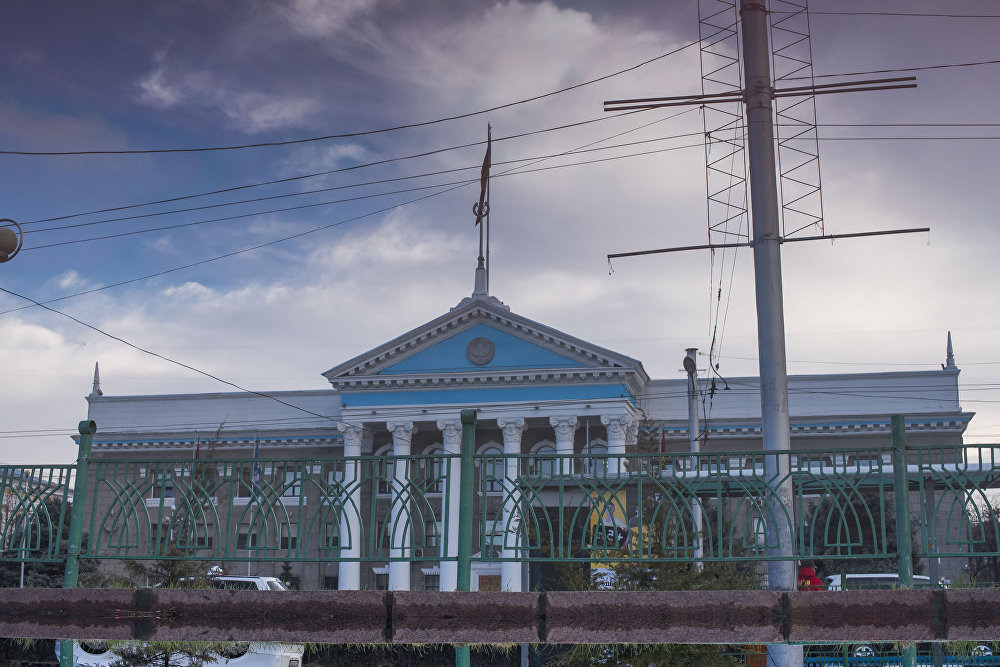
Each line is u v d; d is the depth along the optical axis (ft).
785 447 42.22
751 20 47.14
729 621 30.27
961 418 167.43
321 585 164.45
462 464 34.14
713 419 175.73
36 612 32.89
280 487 34.88
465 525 33.37
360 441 176.24
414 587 160.66
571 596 30.94
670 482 33.68
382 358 174.81
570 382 167.22
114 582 43.50
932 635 29.76
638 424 173.37
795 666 38.70
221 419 195.42
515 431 167.12
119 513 35.65
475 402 170.09
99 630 32.53
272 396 195.00
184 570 51.13
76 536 35.32
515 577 146.00
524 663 38.70
